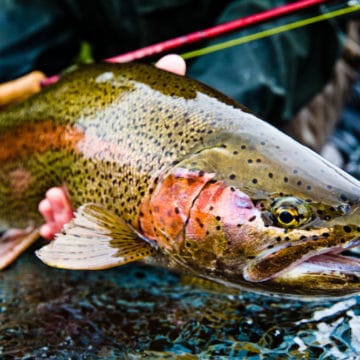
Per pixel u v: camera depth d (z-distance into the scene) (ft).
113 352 1.50
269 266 1.39
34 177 1.85
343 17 2.73
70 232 1.55
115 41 2.90
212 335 1.53
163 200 1.50
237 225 1.41
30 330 1.59
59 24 2.86
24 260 1.99
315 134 3.09
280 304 1.63
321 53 2.71
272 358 1.44
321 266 1.35
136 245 1.55
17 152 1.88
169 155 1.51
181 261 1.51
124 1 2.79
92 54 2.96
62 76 1.83
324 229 1.34
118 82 1.68
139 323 1.60
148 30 2.81
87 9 2.84
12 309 1.70
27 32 2.80
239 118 1.50
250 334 1.52
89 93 1.72
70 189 1.73
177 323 1.59
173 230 1.48
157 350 1.49
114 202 1.61
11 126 1.89
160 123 1.56
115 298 1.72
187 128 1.52
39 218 1.92
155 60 1.97
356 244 1.33
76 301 1.72
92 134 1.67
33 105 1.84
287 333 1.51
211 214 1.43
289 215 1.36
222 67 2.54
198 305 1.66
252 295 1.67
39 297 1.75
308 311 1.59
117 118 1.63
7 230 2.06
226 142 1.47
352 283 1.33
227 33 1.95
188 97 1.57
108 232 1.57
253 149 1.44
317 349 1.45
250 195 1.40
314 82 2.75
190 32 2.83
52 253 1.50
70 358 1.48
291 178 1.39
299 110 2.81
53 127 1.77
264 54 2.54
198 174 1.46
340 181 1.37
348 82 3.29
